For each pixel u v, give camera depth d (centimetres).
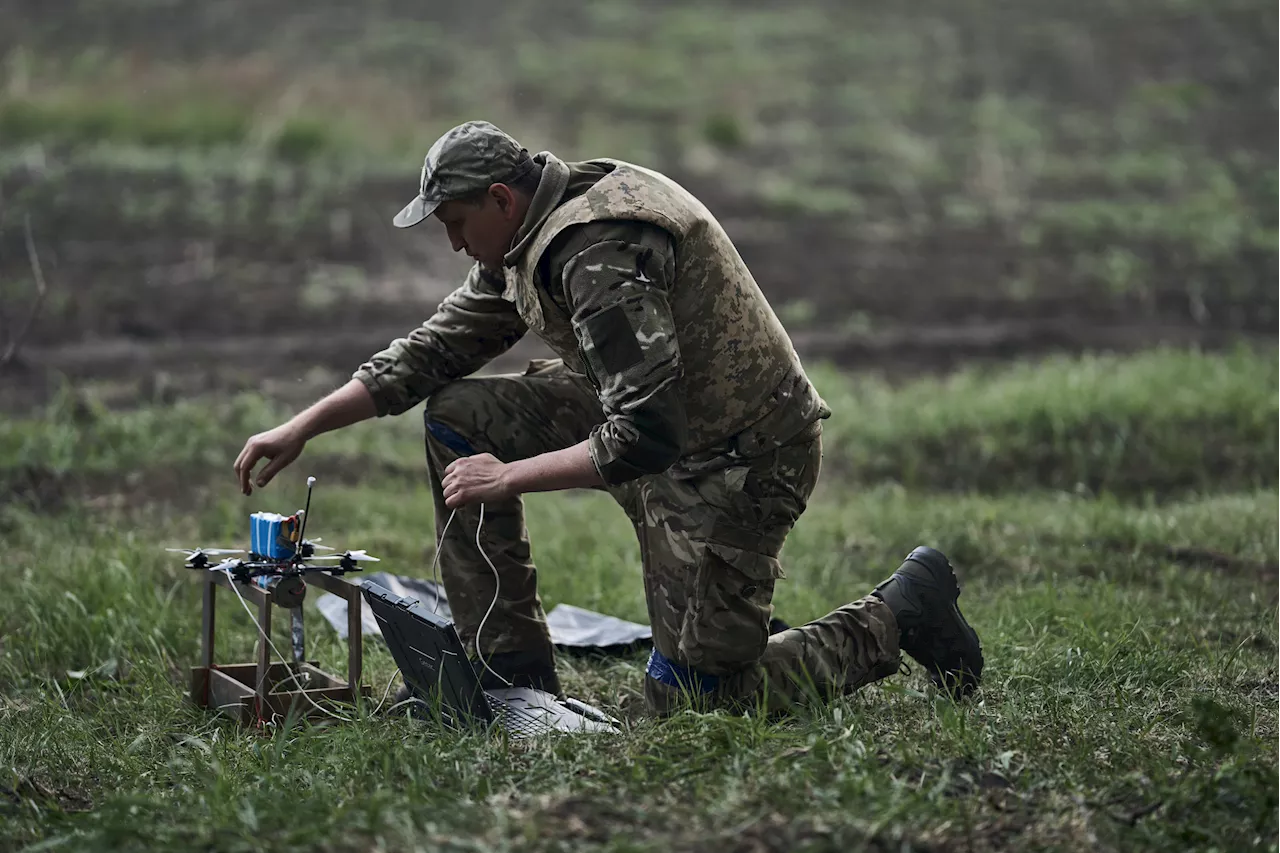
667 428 677
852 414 1677
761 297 736
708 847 552
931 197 2806
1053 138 3170
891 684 788
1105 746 679
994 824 587
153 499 1392
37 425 1552
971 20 4019
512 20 3912
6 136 2723
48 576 1090
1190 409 1594
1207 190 2850
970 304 2250
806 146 3073
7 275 2152
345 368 1886
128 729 810
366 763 677
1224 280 2344
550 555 1203
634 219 680
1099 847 572
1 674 935
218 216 2425
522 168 716
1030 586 1087
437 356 824
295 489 1429
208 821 606
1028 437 1574
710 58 3656
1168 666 827
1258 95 3409
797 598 1064
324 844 569
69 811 669
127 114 2850
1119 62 3650
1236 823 589
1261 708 758
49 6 3747
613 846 545
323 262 2297
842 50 3753
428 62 3481
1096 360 1931
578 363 735
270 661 848
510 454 804
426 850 554
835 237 2561
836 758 644
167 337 1986
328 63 3412
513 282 737
